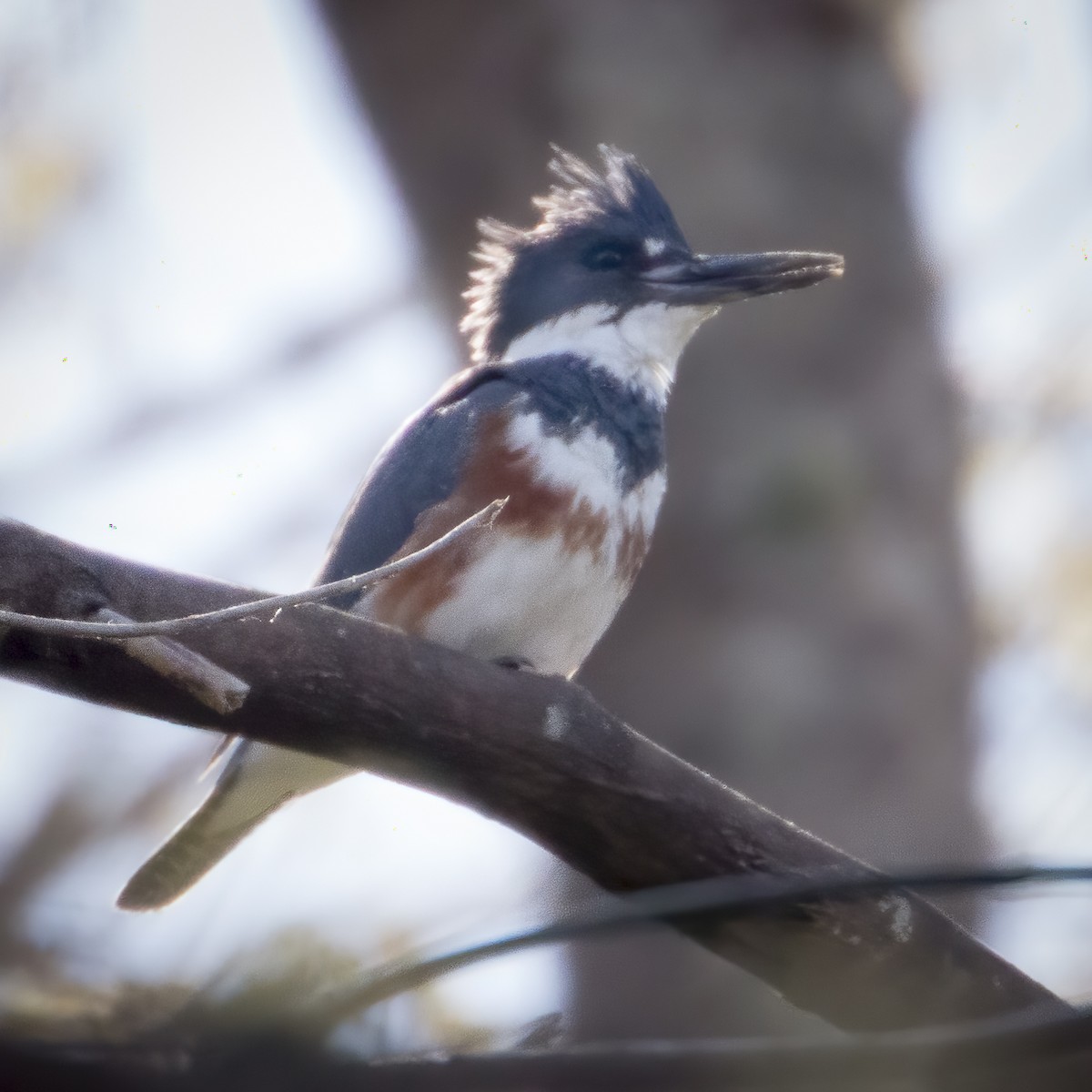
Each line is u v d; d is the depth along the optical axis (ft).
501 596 29.04
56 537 20.01
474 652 29.40
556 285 34.94
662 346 34.30
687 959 35.22
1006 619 42.29
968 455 42.47
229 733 21.07
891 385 41.16
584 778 21.20
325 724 20.77
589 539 29.78
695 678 38.01
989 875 18.57
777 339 40.63
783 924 21.39
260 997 16.84
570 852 22.11
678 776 21.38
